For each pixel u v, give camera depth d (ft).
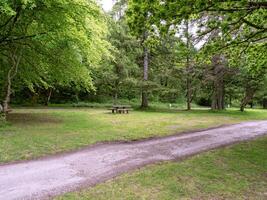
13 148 28.73
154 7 24.02
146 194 17.37
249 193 18.56
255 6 25.82
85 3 41.78
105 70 96.27
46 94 115.65
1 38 44.60
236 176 21.98
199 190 18.49
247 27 34.63
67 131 40.63
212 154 28.86
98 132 40.88
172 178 20.59
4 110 46.16
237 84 96.99
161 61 96.68
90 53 52.65
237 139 39.60
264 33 36.55
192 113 85.05
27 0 35.73
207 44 35.47
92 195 17.06
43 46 49.34
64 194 17.20
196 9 24.48
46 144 31.30
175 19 25.31
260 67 44.78
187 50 35.70
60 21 42.39
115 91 104.53
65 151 29.09
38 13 42.37
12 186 18.57
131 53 95.66
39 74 59.57
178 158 27.09
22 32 46.98
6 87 50.60
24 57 54.24
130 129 45.27
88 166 23.73
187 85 101.91
